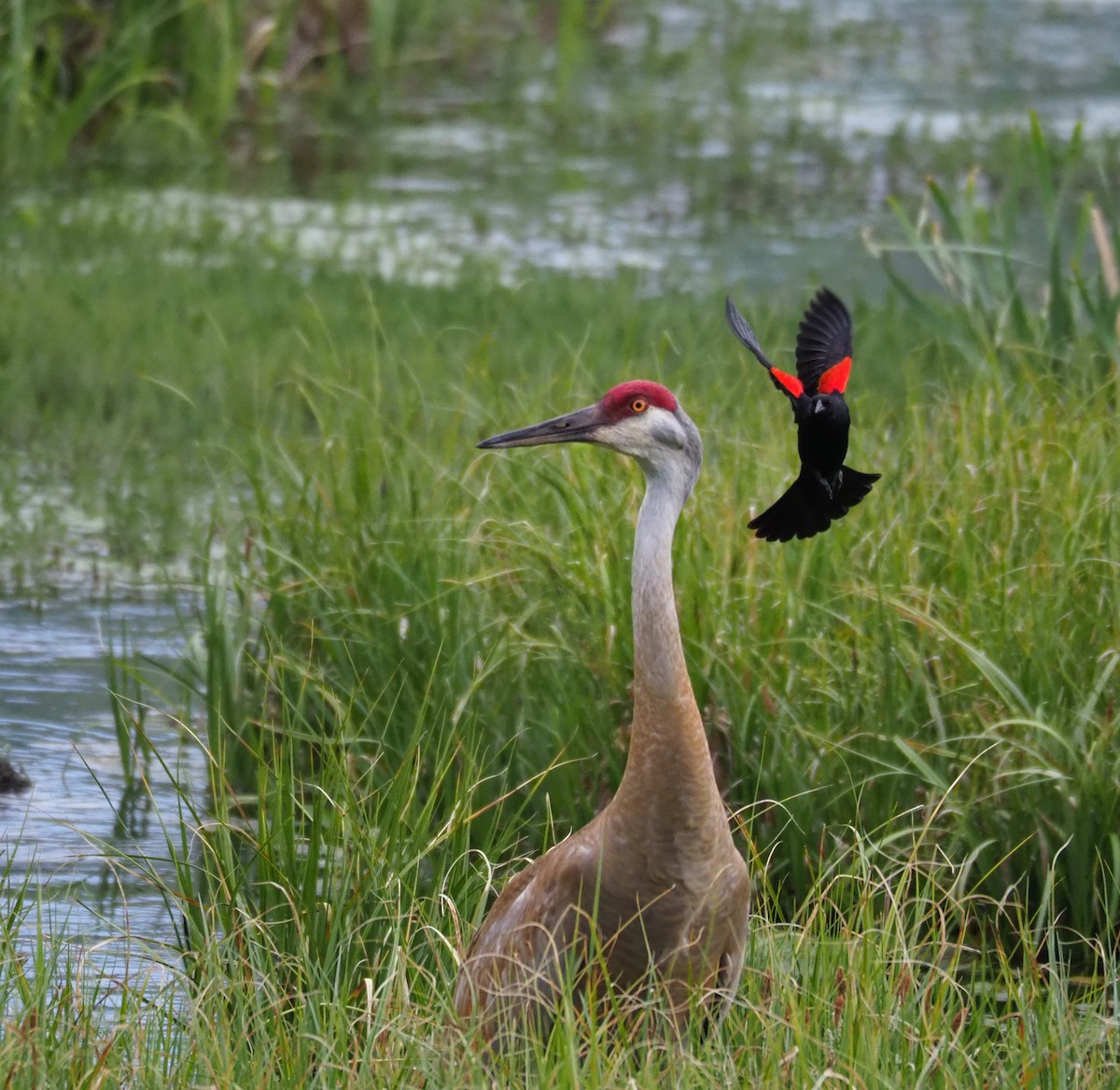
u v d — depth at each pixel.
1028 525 12.11
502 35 39.22
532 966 8.10
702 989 8.09
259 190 27.97
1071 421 13.22
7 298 20.89
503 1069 7.79
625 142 32.22
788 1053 7.95
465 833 9.93
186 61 30.94
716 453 14.28
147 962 9.89
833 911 9.99
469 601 12.30
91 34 30.25
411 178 29.36
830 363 7.83
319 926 9.25
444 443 14.23
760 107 34.81
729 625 11.62
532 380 17.31
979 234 17.39
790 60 39.19
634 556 8.23
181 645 14.47
